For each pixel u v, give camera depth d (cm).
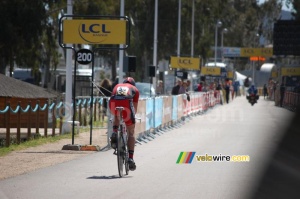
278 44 10494
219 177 2839
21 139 4719
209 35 15950
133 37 13950
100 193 2444
